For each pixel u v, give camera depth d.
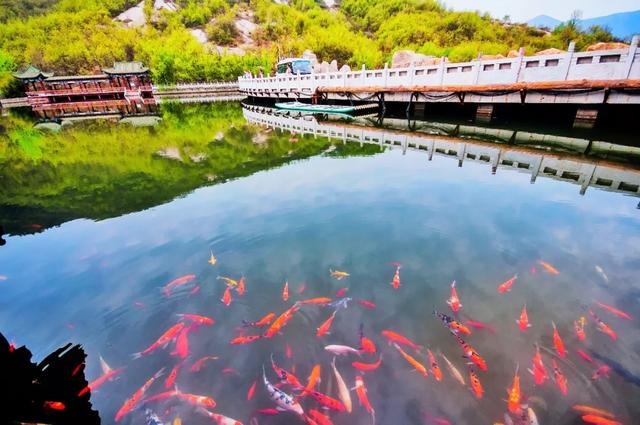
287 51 67.50
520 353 3.33
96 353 3.55
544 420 2.69
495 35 78.12
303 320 3.85
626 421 2.68
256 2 100.62
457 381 3.05
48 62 63.47
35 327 3.97
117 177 9.83
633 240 5.25
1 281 4.90
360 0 111.62
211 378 3.17
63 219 7.02
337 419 2.74
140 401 2.95
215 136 15.55
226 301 4.23
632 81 10.46
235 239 5.76
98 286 4.70
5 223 6.93
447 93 15.88
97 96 41.91
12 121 24.52
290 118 20.45
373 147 11.81
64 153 13.38
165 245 5.70
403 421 2.73
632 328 3.60
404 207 6.70
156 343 3.59
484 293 4.21
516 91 13.41
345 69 21.66
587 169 8.48
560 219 5.97
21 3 100.44
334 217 6.40
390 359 3.30
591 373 3.10
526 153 10.16
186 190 8.39
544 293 4.18
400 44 78.44
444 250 5.17
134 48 68.69
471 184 7.81
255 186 8.38
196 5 93.06
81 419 2.84
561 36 69.88
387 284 4.45
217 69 52.81
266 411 2.82
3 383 3.19
